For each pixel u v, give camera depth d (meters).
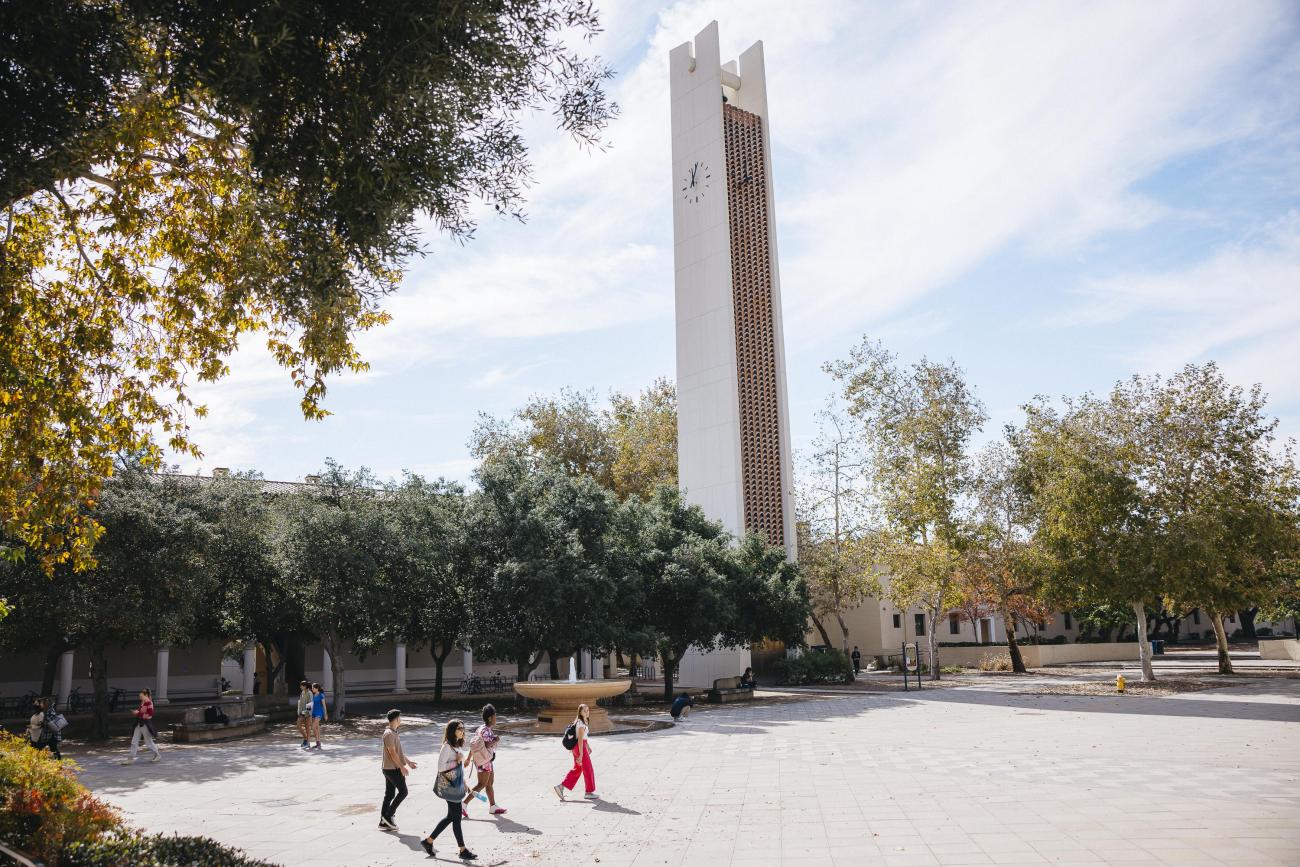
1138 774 13.70
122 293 10.22
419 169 8.02
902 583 40.00
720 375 43.19
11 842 6.32
